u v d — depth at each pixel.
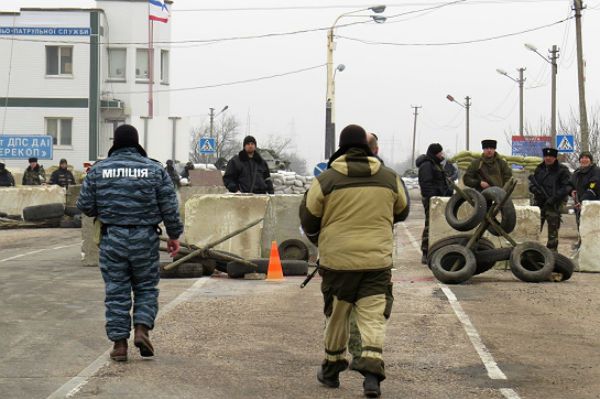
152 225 8.37
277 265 14.10
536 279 13.85
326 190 7.31
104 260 8.30
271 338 9.59
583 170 17.59
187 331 9.92
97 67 52.03
